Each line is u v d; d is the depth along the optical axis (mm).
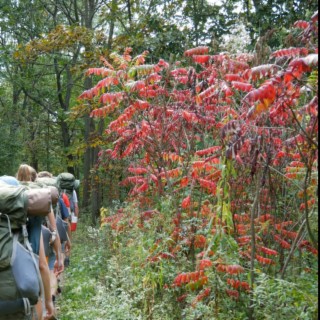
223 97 6555
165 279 6961
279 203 6527
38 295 4383
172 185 7918
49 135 29547
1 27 27453
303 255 6086
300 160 5742
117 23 24578
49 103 29891
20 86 26594
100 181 15836
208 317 5629
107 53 16641
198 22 16906
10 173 30094
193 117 7203
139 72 7391
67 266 11172
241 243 6102
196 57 6699
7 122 29578
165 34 15867
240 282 5520
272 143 5648
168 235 7488
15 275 4242
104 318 6965
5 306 4234
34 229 4590
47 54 21734
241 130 5180
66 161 25562
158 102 7855
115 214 12086
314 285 4953
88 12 24125
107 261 9977
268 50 5859
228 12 16578
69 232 11281
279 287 4680
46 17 30578
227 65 6188
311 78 4172
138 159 9391
